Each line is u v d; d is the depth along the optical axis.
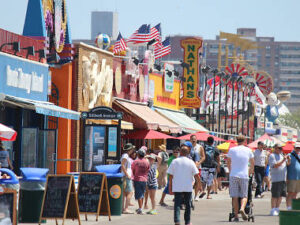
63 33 69.06
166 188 54.16
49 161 64.81
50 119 69.81
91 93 74.81
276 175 47.28
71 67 71.50
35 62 63.16
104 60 78.69
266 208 54.69
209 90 129.75
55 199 36.84
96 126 54.69
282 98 185.88
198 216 46.25
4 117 60.62
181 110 113.38
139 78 92.56
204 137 85.75
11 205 32.78
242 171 41.66
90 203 40.78
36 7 65.50
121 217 43.59
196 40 109.19
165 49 102.50
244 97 153.88
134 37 95.44
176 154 56.97
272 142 88.69
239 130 158.00
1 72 56.62
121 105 83.19
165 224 40.12
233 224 40.53
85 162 54.44
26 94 61.56
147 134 83.81
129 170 47.00
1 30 57.16
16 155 62.84
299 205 37.22
